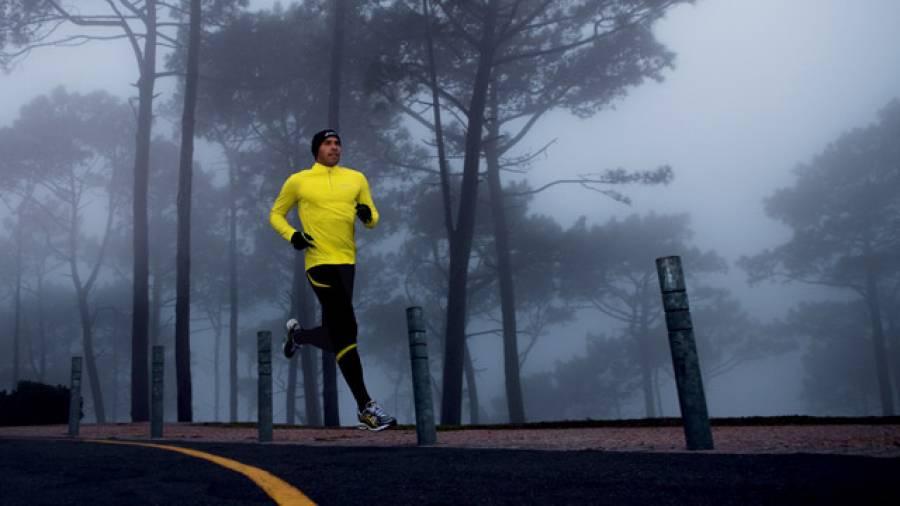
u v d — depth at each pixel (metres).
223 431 8.44
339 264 3.88
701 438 2.56
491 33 17.48
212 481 2.23
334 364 15.91
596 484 1.84
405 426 6.49
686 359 2.62
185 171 17.30
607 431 4.56
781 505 1.45
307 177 3.96
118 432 8.32
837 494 1.51
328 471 2.34
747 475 1.83
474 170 17.00
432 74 17.20
